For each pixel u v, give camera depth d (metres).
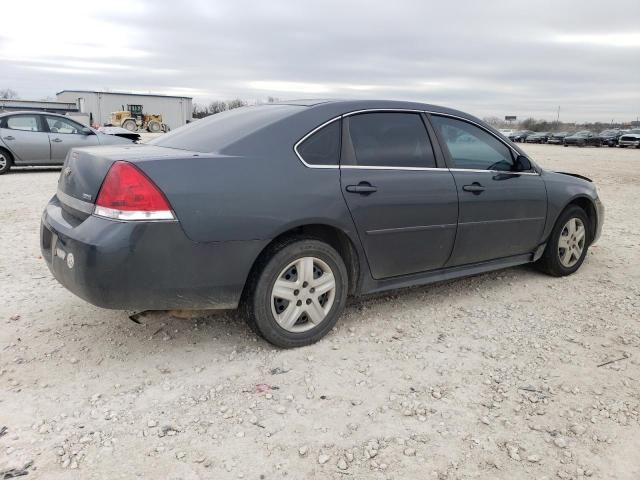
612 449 2.59
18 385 2.98
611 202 10.43
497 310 4.30
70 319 3.86
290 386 3.06
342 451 2.52
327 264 3.53
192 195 2.98
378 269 3.79
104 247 2.85
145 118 57.53
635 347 3.68
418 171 3.90
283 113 3.58
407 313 4.18
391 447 2.56
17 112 12.82
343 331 3.81
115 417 2.72
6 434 2.55
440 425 2.74
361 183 3.57
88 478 2.29
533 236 4.79
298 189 3.32
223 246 3.09
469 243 4.26
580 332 3.91
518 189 4.54
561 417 2.84
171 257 2.96
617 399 3.02
